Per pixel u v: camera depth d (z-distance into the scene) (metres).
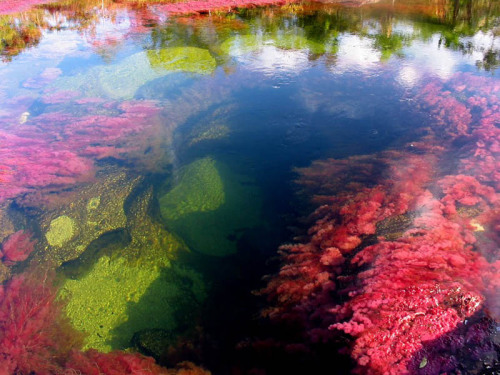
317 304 4.42
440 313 3.77
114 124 9.16
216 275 5.55
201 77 10.98
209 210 6.75
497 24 12.66
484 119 7.30
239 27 14.38
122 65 12.02
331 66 10.85
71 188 7.51
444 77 9.42
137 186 7.50
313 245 5.32
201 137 8.67
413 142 7.23
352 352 3.65
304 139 8.30
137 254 6.09
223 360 4.30
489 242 4.66
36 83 11.35
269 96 9.87
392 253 4.59
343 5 16.02
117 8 17.97
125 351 4.67
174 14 16.53
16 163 7.95
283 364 4.02
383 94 9.23
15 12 17.72
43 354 4.53
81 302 5.38
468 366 3.36
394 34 12.57
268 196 6.87
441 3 15.27
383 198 5.76
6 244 6.39
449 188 5.64
